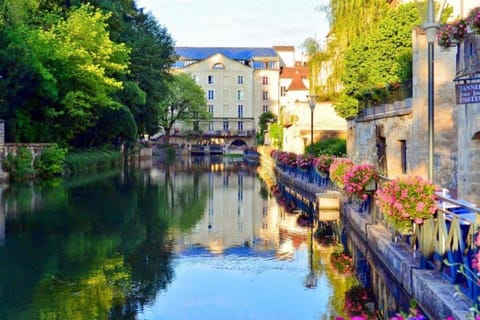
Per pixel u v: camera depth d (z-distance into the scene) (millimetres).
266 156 51938
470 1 21469
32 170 28812
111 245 12562
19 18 32781
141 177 34844
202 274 10070
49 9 37781
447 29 9391
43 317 7664
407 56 22781
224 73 97625
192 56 101938
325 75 32156
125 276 9922
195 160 66000
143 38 51156
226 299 8602
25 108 31875
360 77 26328
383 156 20328
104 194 23469
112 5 44906
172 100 81250
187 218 17016
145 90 50969
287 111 46625
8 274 9945
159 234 14055
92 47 35688
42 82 30703
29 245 12430
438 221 7656
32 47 31109
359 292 8906
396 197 8039
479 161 10453
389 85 19438
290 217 17500
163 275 9961
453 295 6562
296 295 8750
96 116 38781
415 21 24422
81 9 35906
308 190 22734
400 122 17797
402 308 8023
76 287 9156
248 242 13086
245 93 98000
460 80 9656
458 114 11422
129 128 44625
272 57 99438
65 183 28094
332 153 33750
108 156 44812
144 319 7660
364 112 23156
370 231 11570
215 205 20609
